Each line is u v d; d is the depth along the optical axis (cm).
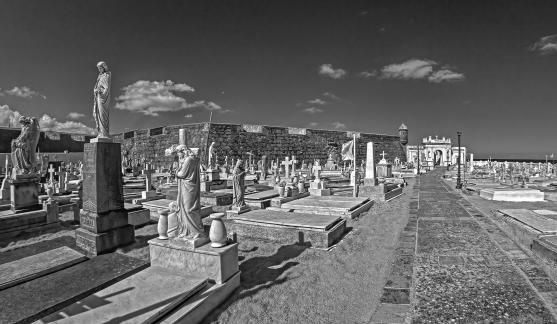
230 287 482
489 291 468
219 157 4062
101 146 721
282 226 805
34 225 905
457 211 1155
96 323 352
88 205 732
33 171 1023
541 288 473
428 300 446
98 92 745
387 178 2369
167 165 4297
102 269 585
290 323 404
